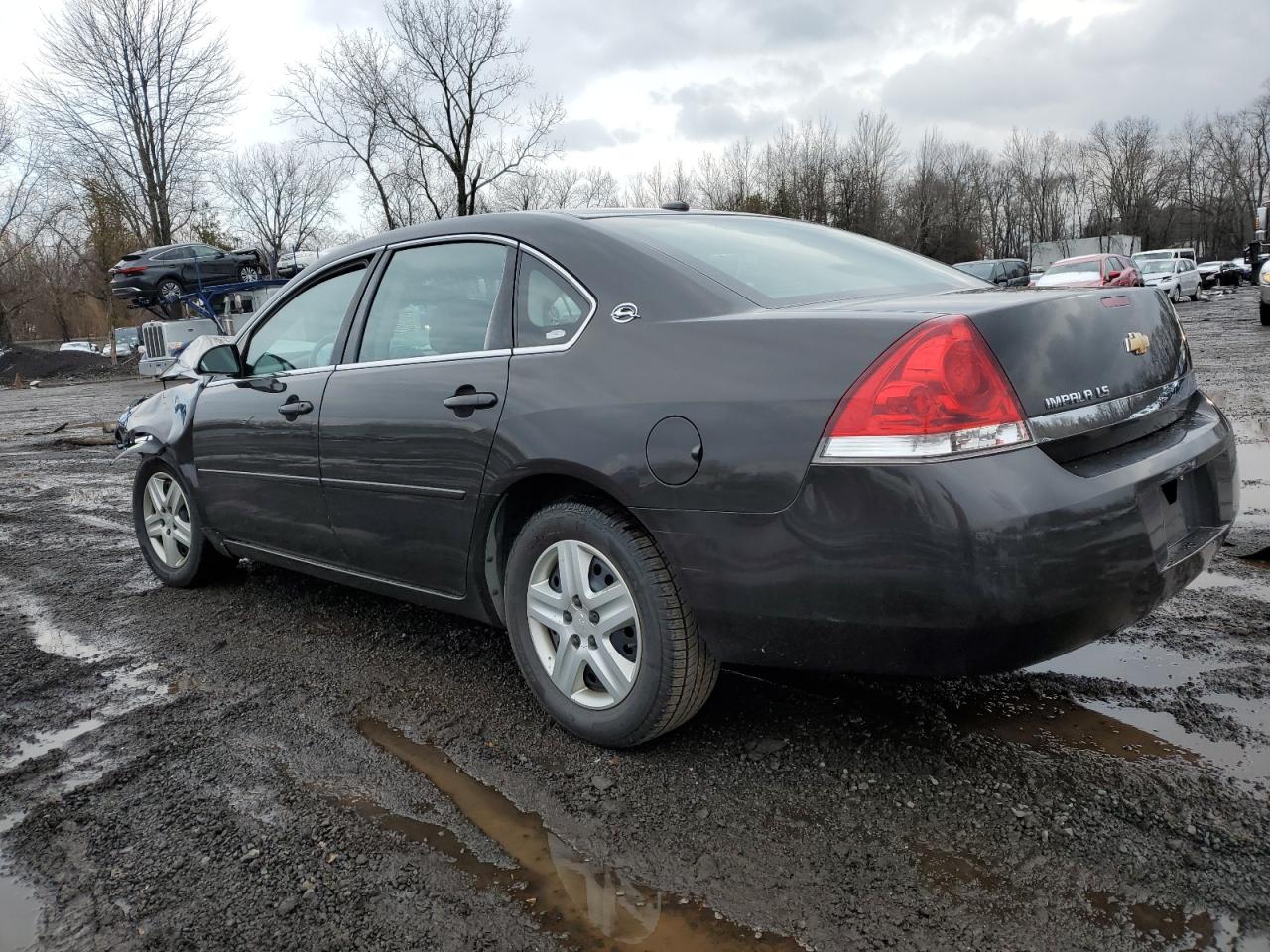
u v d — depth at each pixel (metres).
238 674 3.32
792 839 2.16
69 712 3.06
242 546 3.95
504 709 2.93
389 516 3.09
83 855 2.22
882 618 2.03
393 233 3.34
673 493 2.27
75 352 35.72
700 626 2.32
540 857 2.14
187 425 4.07
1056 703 2.76
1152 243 81.38
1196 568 2.34
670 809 2.31
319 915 1.96
